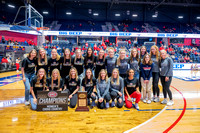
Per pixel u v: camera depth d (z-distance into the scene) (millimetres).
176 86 6465
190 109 3492
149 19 26906
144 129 2482
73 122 2736
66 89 3656
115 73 3531
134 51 4000
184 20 26938
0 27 9773
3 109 3410
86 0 22250
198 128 2529
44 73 3451
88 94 3699
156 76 4000
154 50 3871
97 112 3275
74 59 4137
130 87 3590
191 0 23594
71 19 25844
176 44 23672
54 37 22047
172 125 2641
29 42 16812
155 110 3424
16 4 21328
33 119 2855
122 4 26188
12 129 2441
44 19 24797
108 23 25922
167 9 26594
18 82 7055
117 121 2803
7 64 12164
